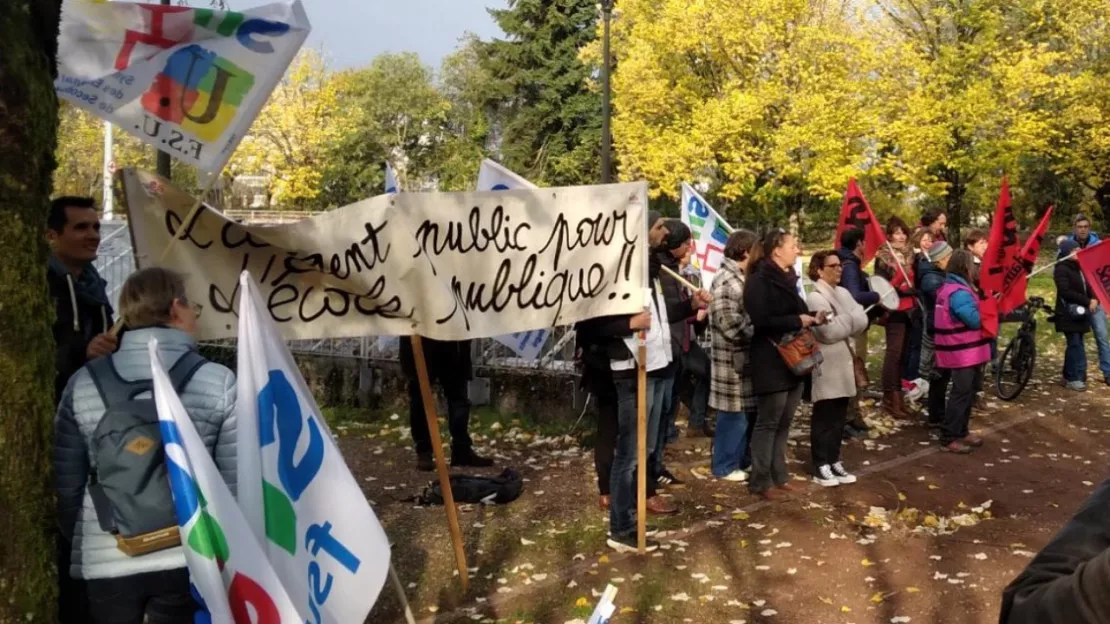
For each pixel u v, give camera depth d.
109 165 21.61
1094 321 10.48
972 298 7.48
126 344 2.83
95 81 3.60
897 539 5.51
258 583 2.48
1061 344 13.58
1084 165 25.34
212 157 3.68
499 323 4.65
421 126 50.78
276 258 4.09
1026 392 10.12
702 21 24.94
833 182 23.30
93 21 3.60
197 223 3.94
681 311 6.84
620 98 27.64
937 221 8.99
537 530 5.63
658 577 4.91
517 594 4.70
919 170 23.16
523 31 43.38
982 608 4.54
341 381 9.16
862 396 9.54
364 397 9.06
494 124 48.31
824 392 6.50
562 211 4.77
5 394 2.56
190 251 3.94
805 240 35.62
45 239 2.71
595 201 4.86
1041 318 15.98
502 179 6.35
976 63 23.39
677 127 26.69
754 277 6.01
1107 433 8.30
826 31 23.44
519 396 8.43
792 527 5.71
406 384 8.90
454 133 52.94
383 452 7.59
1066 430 8.41
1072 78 23.52
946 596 4.69
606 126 19.70
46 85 2.68
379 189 49.66
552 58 42.94
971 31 23.69
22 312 2.59
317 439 3.05
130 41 3.63
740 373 6.58
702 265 8.48
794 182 26.64
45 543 2.67
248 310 2.88
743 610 4.52
